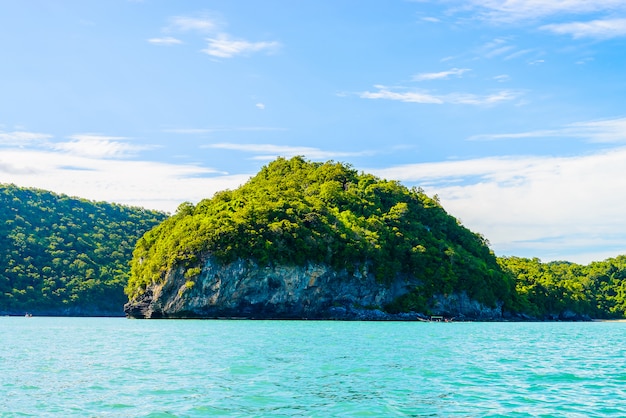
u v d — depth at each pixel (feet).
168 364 146.61
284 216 490.90
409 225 587.68
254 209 483.51
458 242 633.61
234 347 193.67
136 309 491.31
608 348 216.74
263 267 451.12
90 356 165.58
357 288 499.92
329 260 483.92
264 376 126.31
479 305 558.97
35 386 113.39
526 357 175.32
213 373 130.31
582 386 118.21
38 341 223.51
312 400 100.83
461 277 550.36
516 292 630.33
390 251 533.96
